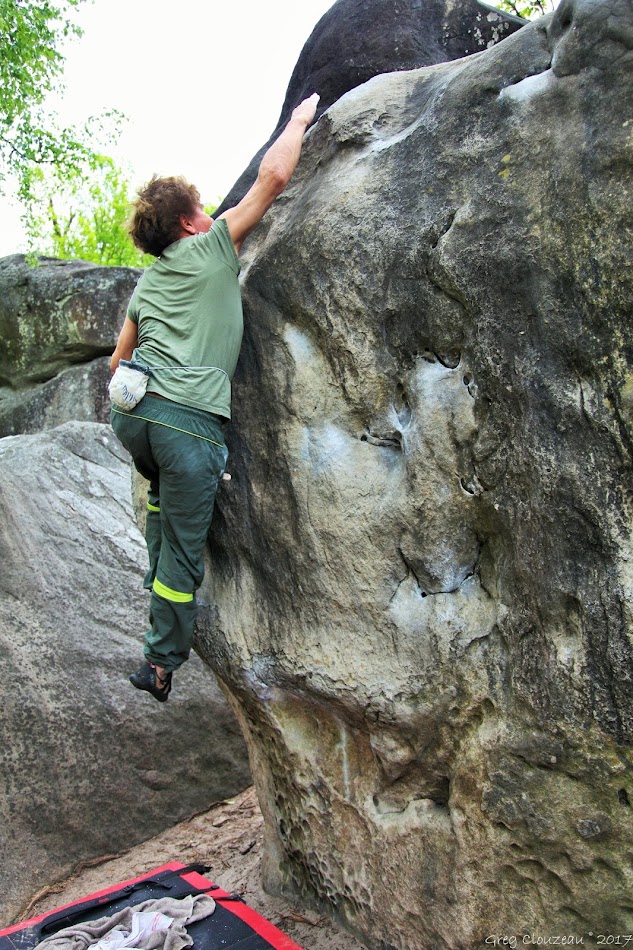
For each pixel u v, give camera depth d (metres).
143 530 2.89
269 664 2.50
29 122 8.10
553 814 1.86
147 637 2.43
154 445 2.23
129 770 3.63
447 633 2.06
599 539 1.71
